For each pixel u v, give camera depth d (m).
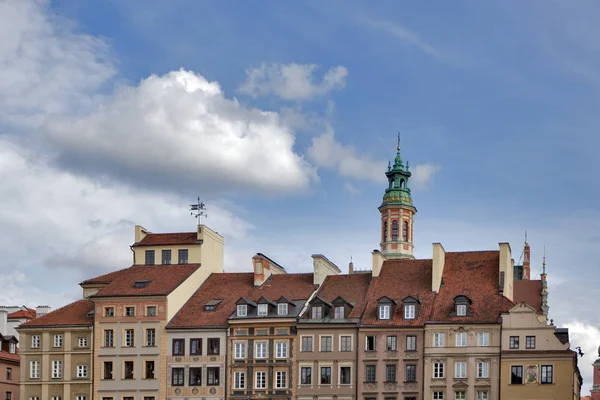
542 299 134.75
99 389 124.56
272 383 120.25
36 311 151.25
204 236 134.62
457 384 114.31
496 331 114.44
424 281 123.62
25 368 127.31
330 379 118.62
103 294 126.75
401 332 117.44
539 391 111.75
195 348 123.44
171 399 122.69
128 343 125.25
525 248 152.88
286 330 121.06
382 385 116.88
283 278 130.75
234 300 127.44
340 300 121.06
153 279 129.62
